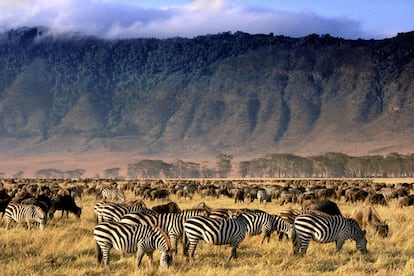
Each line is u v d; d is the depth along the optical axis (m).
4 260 29.03
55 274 26.16
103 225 27.39
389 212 55.38
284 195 69.75
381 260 29.52
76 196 75.94
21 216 37.78
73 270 26.58
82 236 35.47
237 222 29.47
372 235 36.69
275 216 33.44
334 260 29.77
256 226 33.00
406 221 45.72
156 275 25.56
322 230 30.44
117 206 36.25
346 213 49.50
